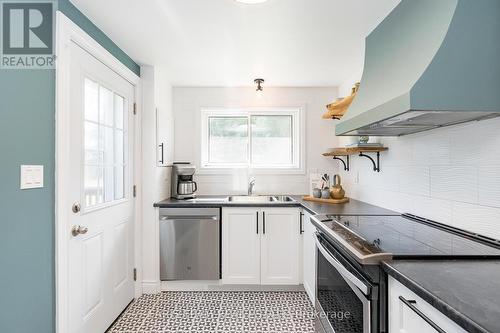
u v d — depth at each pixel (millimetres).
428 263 1019
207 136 3453
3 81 1204
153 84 2637
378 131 1825
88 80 1830
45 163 1420
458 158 1503
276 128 3477
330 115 2658
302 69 2711
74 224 1652
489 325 601
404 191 2008
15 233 1242
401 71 1249
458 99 1047
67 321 1573
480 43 1052
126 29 1931
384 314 1045
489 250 1138
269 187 3350
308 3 1629
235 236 2662
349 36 2033
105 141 2062
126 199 2375
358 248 1149
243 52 2312
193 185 3068
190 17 1774
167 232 2654
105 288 2033
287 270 2674
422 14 1224
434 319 787
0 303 1165
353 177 2938
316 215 1917
